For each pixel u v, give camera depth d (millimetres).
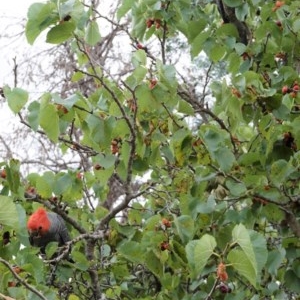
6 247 4957
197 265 3881
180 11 6191
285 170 5156
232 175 5410
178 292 5910
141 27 6250
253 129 6023
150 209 6387
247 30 6531
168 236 5145
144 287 6629
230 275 5328
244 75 5176
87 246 5992
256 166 5480
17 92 4578
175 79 5070
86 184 6293
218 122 5676
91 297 6102
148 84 5078
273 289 5496
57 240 6602
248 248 3781
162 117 5383
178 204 5902
